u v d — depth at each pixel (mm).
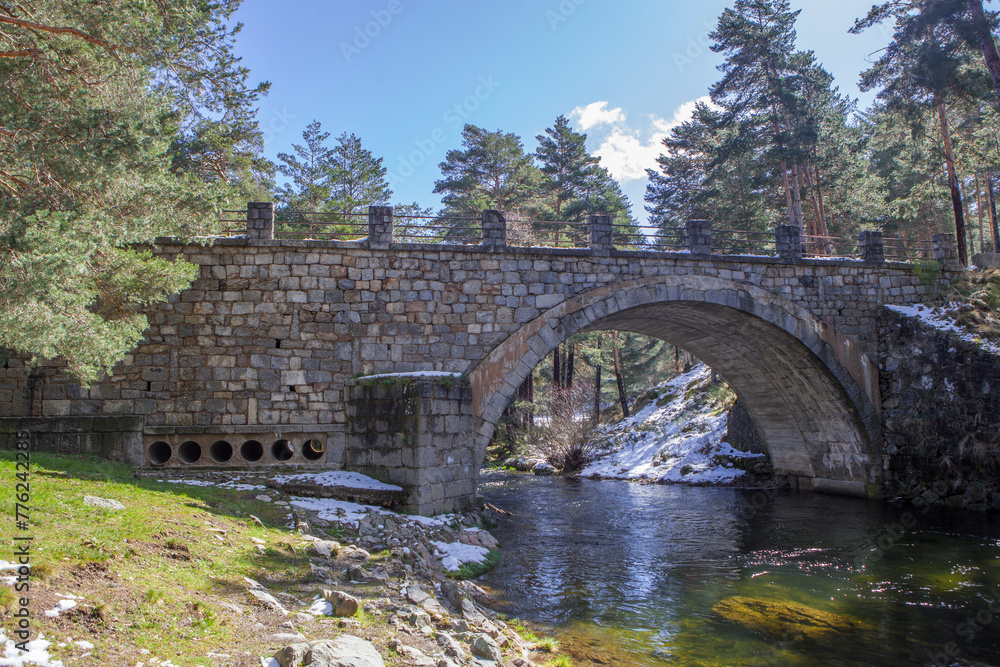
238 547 8148
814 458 21297
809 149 27219
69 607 4914
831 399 19219
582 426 31250
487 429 14852
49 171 8977
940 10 18312
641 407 35406
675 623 8258
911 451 18031
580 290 15984
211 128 13039
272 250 14477
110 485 9711
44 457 11672
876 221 32562
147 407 13758
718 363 22562
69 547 6230
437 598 8156
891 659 7148
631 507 18766
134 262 10969
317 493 12938
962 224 23531
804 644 7566
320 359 14422
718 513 17469
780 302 17828
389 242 14992
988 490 16547
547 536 14062
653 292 16531
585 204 36500
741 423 25672
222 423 13906
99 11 8508
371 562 9141
